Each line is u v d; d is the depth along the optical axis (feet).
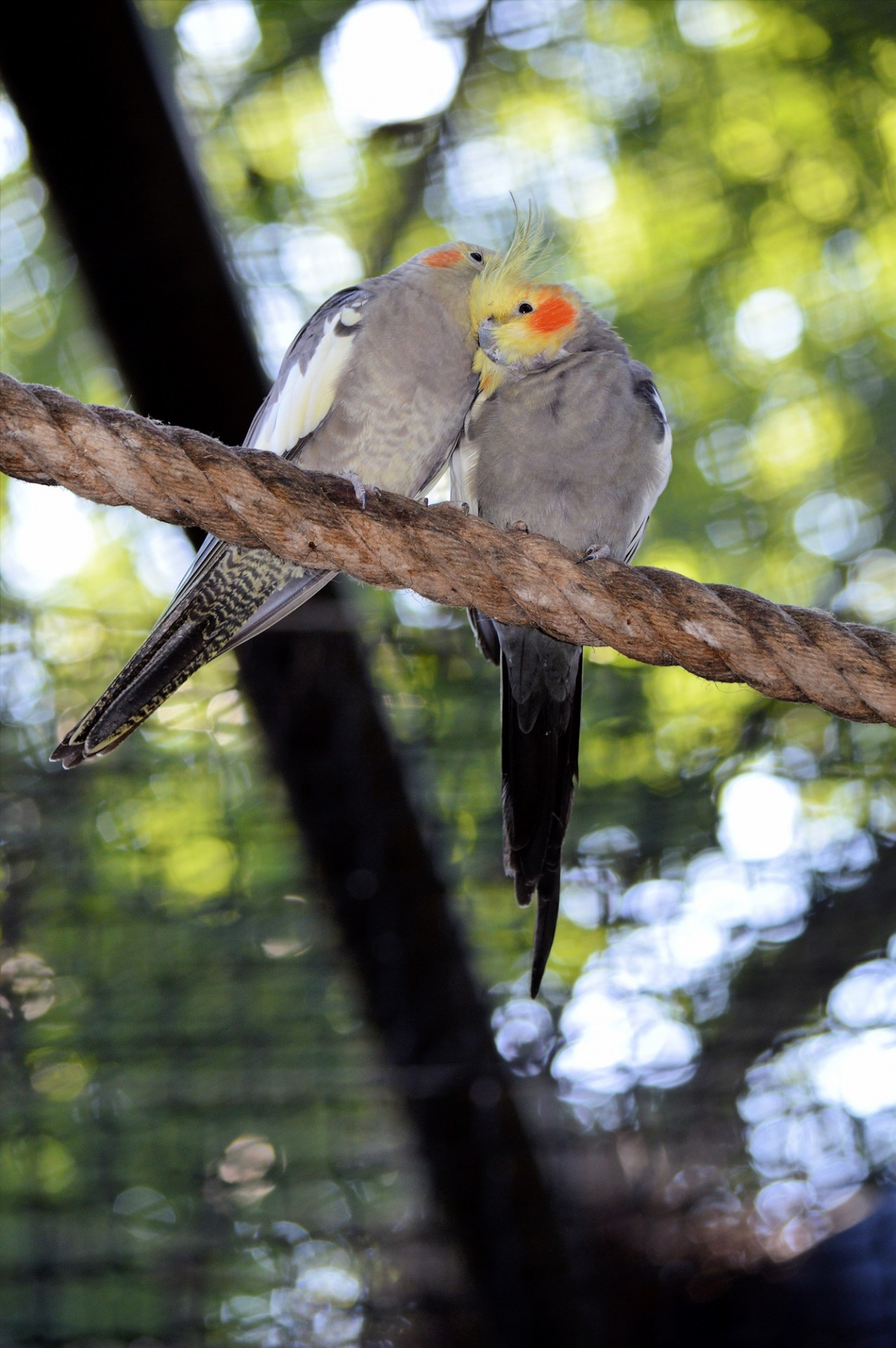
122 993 22.65
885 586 27.66
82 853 22.71
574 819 24.76
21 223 29.35
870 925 23.30
